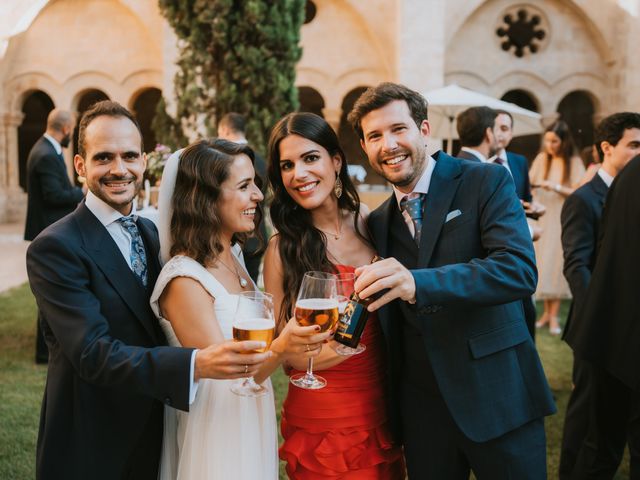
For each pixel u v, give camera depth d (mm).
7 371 4930
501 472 1995
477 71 15789
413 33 13852
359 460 2137
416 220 2098
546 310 6469
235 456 1851
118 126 1908
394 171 2010
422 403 2113
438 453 2088
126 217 2010
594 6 15508
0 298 7688
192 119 9008
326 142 2125
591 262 3111
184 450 1879
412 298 1737
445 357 1982
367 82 15469
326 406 2117
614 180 2594
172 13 7875
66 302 1757
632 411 2602
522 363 2074
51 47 15820
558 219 6172
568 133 6242
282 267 2189
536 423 2078
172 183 1955
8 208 16141
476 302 1762
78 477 1838
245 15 7691
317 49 15492
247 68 7727
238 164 1918
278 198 2215
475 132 4156
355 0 15094
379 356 2223
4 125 15992
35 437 3709
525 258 1848
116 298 1870
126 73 15719
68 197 5164
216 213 1913
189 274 1815
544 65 15906
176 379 1614
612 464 2867
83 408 1838
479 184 2025
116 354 1672
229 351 1594
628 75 15422
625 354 2400
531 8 15766
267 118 7773
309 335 1692
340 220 2307
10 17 13570
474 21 15703
